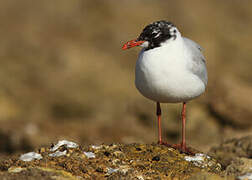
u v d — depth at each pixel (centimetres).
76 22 2417
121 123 1612
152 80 723
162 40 722
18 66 1953
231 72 2072
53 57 2053
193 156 758
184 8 2475
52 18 2438
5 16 2361
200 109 1555
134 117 1645
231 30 2394
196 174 657
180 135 1514
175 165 709
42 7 2486
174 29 729
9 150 1362
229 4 2642
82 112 1736
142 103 1662
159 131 814
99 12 2500
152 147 769
